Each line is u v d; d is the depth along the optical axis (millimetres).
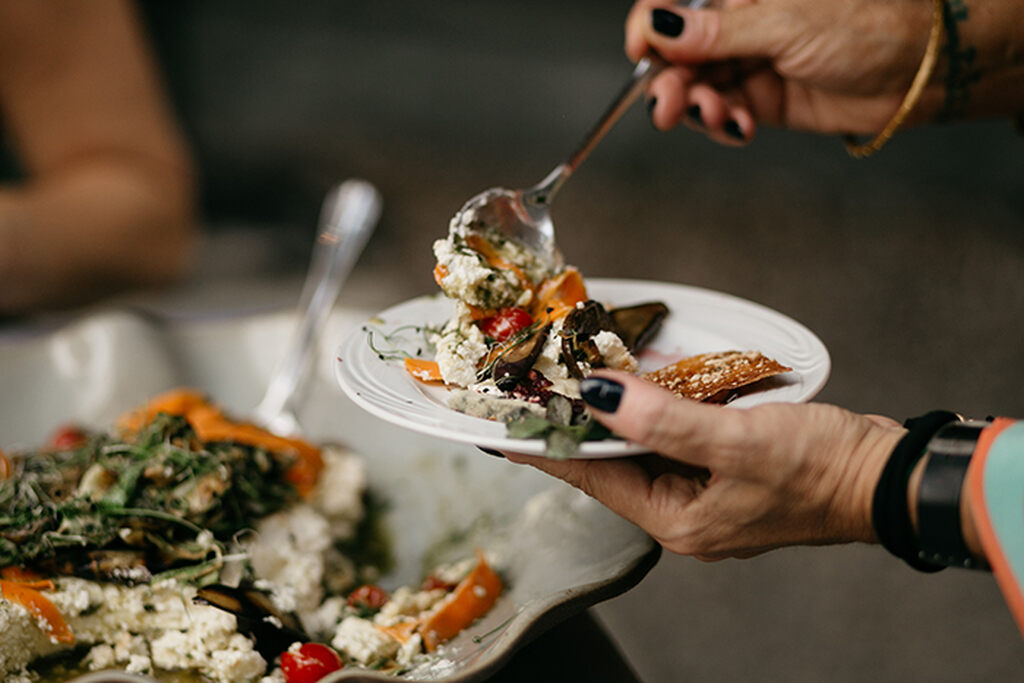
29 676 766
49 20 2131
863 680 1664
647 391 667
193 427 991
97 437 1021
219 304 2094
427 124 5176
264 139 4801
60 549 834
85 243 2057
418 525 1070
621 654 918
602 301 1032
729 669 1685
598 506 931
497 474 1087
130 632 810
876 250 3412
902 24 1173
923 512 671
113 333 1288
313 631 877
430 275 3324
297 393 1249
